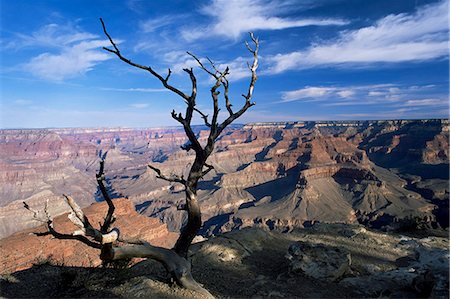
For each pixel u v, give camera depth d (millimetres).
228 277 14086
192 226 11734
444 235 23281
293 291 12586
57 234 8672
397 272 14352
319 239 21500
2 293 11617
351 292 12641
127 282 12109
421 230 24609
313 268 14070
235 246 17781
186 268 11289
